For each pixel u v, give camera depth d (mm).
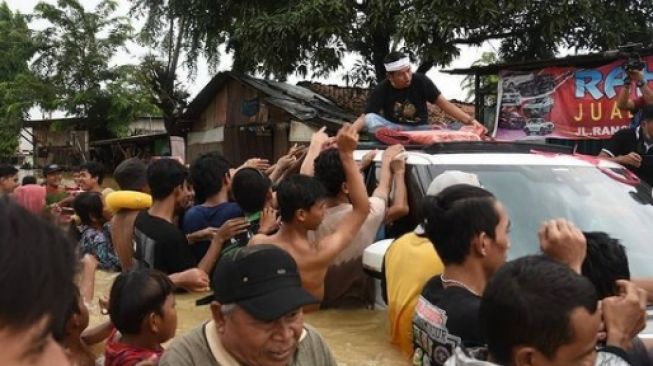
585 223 3705
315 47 16578
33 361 894
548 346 1616
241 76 18922
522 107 12930
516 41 17594
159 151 23734
